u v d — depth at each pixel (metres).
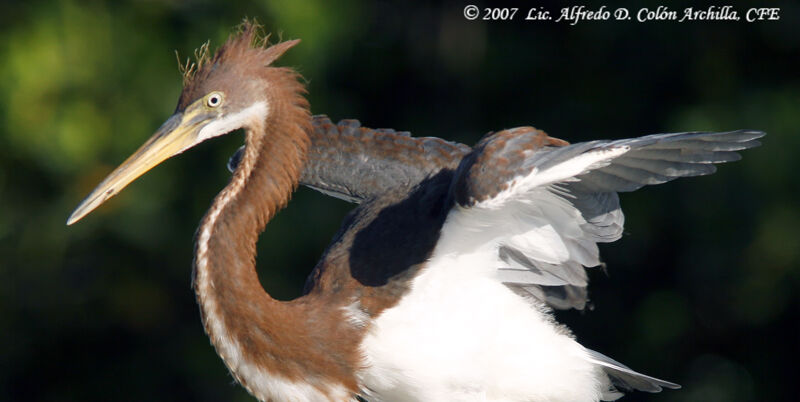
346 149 8.03
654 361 12.71
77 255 13.06
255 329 6.87
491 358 7.06
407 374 6.94
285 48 7.24
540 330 7.18
